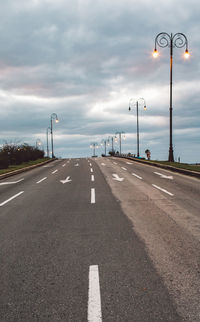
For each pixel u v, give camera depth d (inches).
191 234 211.6
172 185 500.4
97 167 983.0
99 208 312.8
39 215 285.3
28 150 1632.6
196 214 278.7
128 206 321.7
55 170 919.7
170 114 978.1
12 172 793.6
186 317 105.9
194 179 588.7
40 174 789.2
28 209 317.4
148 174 707.4
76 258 165.9
